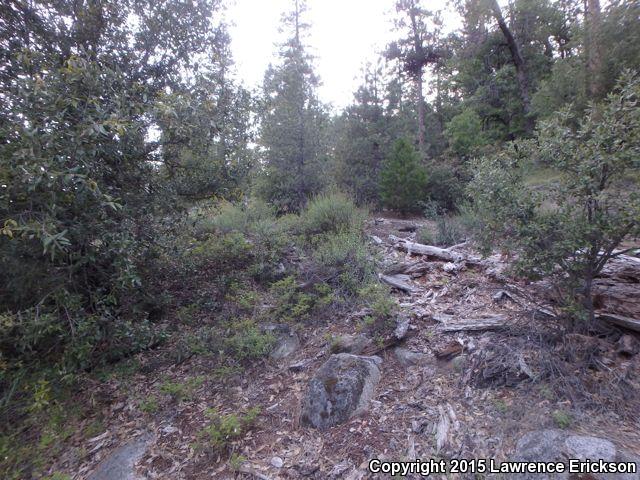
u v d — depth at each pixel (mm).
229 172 5602
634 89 2998
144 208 4859
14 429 4074
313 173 10328
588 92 9531
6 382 4324
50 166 3393
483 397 3285
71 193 3783
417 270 5898
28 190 3342
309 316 5102
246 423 3555
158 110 4148
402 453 2980
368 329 4480
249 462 3193
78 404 4270
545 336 3641
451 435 3010
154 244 5121
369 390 3631
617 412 2893
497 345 3656
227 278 5996
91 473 3420
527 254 3477
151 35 5777
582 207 3297
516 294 4504
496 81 19125
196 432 3648
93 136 3678
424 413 3295
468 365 3611
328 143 10914
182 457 3396
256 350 4418
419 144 19156
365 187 12219
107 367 4668
